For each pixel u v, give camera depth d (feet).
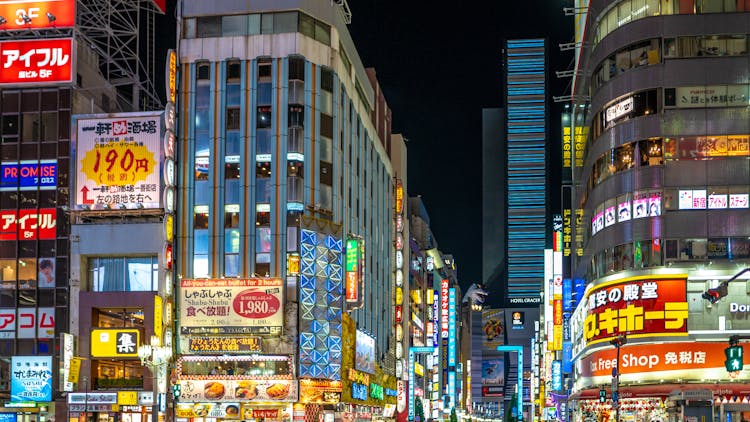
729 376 213.05
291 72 241.55
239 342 230.48
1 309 238.68
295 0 245.24
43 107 246.47
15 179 244.22
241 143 239.50
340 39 262.06
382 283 339.57
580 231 313.53
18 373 232.53
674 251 220.43
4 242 241.76
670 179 223.51
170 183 233.96
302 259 234.99
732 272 217.15
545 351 443.73
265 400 228.84
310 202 239.71
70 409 224.53
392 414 364.79
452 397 567.18
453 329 577.84
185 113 241.96
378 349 323.57
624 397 217.77
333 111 249.96
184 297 232.94
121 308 233.55
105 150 241.55
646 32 229.66
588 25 267.18
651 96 227.40
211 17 246.88
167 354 222.48
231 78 242.78
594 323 235.61
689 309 217.77
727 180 221.46
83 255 237.45
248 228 236.43
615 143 232.73
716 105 224.53
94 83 265.95
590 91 265.34
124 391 224.53
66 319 236.63
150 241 236.43
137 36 283.59
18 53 246.68
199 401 229.66
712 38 226.58
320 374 234.38
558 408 345.72
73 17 251.80
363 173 295.69
